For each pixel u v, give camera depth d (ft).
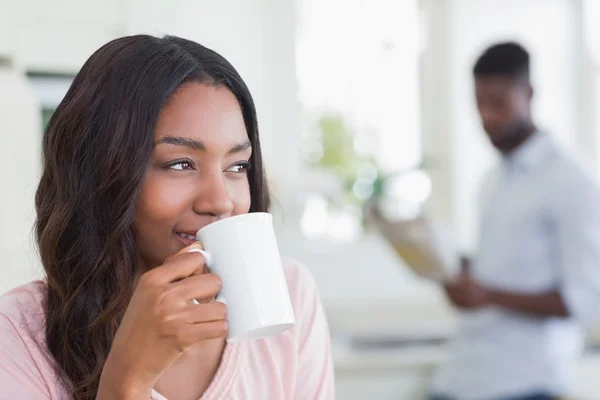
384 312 10.17
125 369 2.55
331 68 10.68
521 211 7.35
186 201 2.87
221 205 2.85
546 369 7.38
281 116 10.25
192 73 2.90
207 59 2.98
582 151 11.12
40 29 7.11
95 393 2.98
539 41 11.02
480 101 7.51
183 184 2.87
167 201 2.85
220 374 3.14
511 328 7.48
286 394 3.39
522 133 7.45
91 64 3.01
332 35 10.65
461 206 10.76
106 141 2.89
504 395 7.44
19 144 6.28
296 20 10.36
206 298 2.61
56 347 3.03
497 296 7.25
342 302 10.29
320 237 10.46
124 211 2.87
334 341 9.11
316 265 10.33
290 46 10.27
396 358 8.50
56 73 7.22
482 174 10.86
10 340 2.98
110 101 2.89
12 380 2.91
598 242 7.04
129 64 2.90
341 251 10.41
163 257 2.94
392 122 10.94
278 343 3.44
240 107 3.07
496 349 7.52
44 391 2.96
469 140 10.82
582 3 11.09
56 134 3.04
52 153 3.07
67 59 7.25
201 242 2.66
